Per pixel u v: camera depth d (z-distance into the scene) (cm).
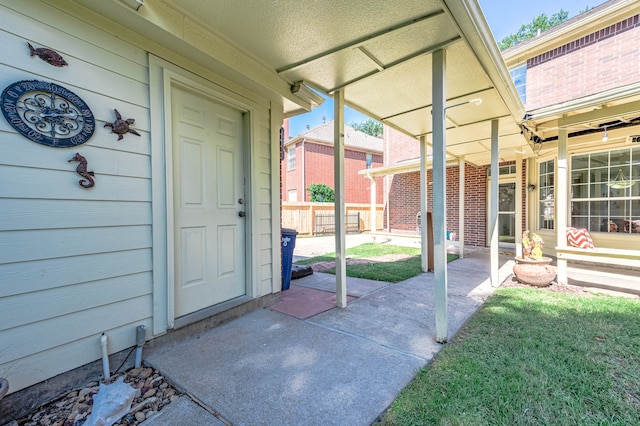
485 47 247
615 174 545
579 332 259
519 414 158
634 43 520
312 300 361
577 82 590
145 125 221
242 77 281
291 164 1723
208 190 285
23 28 163
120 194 206
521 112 405
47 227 172
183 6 206
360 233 1458
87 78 189
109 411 155
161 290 231
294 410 163
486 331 267
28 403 163
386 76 304
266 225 344
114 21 199
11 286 159
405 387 184
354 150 1745
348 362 214
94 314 192
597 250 402
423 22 217
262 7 203
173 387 186
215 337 255
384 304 347
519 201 638
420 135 525
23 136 163
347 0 194
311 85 325
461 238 678
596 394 175
